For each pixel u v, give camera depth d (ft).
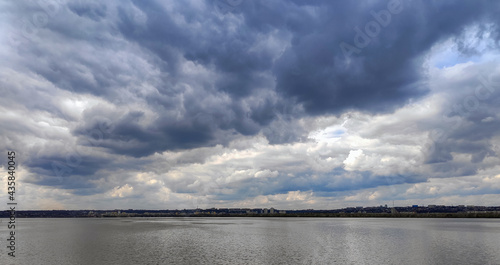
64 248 258.57
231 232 443.73
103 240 326.24
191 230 495.00
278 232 442.50
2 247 268.82
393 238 337.31
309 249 245.86
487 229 492.54
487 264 180.75
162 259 198.70
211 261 191.11
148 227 601.21
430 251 231.30
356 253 222.69
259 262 187.62
